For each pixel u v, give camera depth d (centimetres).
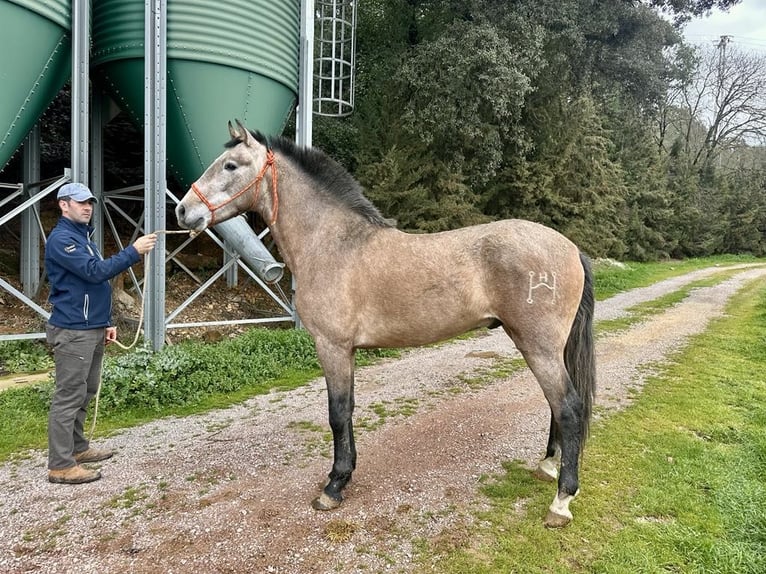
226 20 644
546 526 288
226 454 386
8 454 386
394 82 1289
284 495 322
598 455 381
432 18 1409
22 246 848
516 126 1383
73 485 336
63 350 330
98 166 830
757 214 3183
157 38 621
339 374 304
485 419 464
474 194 1490
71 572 248
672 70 1916
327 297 301
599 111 2062
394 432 431
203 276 1061
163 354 562
